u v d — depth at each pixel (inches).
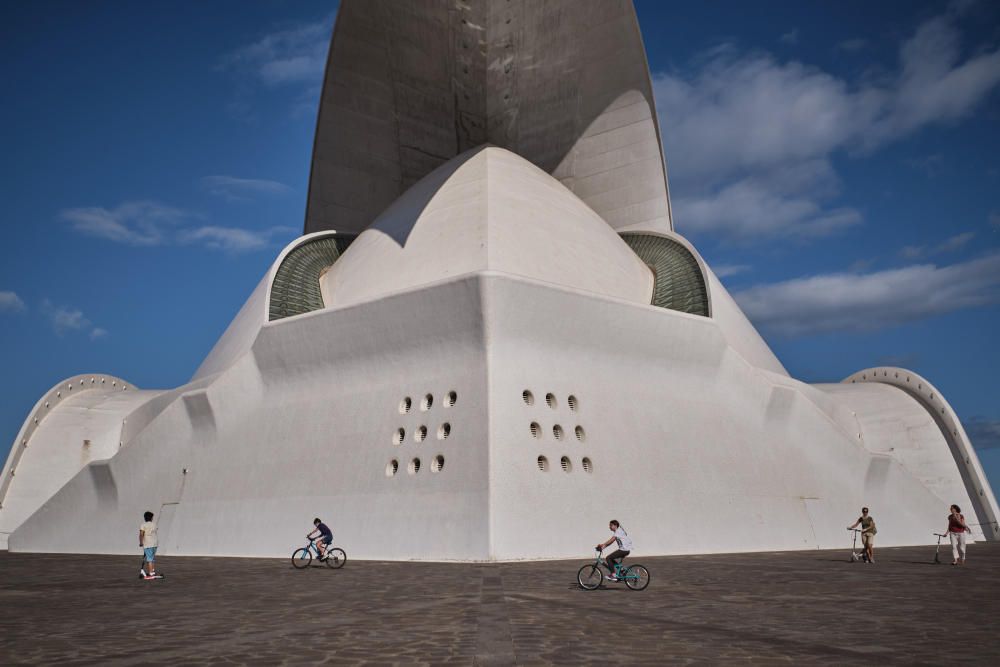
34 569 703.1
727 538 879.1
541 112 1428.4
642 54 1293.1
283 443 895.1
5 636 318.7
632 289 1072.2
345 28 1286.9
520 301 802.8
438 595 444.8
